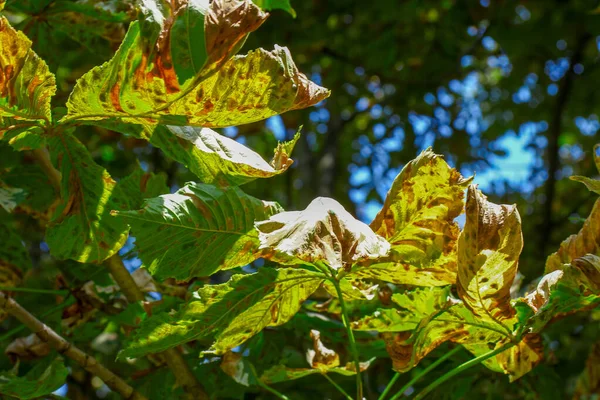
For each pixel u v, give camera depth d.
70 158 0.86
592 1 2.64
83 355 0.96
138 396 0.98
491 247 0.80
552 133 2.93
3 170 1.16
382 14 2.71
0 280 1.14
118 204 0.90
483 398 1.28
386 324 0.91
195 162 0.82
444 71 2.94
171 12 0.71
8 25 0.73
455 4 2.78
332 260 0.73
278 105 0.76
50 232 0.90
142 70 0.73
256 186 3.11
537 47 3.03
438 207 0.82
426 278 0.85
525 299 0.84
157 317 0.82
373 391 1.36
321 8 2.65
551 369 1.23
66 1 1.09
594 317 1.52
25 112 0.77
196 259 0.81
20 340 1.14
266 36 2.56
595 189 0.85
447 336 0.90
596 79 3.12
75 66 1.50
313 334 0.97
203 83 0.74
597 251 0.86
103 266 1.17
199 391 1.04
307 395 1.25
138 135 0.80
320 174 2.97
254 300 0.84
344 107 3.12
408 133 3.11
